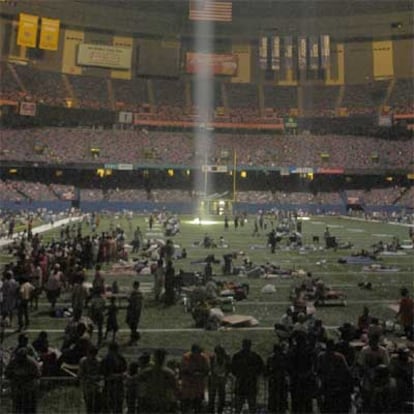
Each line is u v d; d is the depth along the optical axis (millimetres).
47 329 14617
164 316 16359
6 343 12914
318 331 11094
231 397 9531
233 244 36594
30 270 17281
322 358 8539
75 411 8859
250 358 9000
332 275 24750
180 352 12523
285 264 27812
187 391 8609
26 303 14680
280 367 8945
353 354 9602
